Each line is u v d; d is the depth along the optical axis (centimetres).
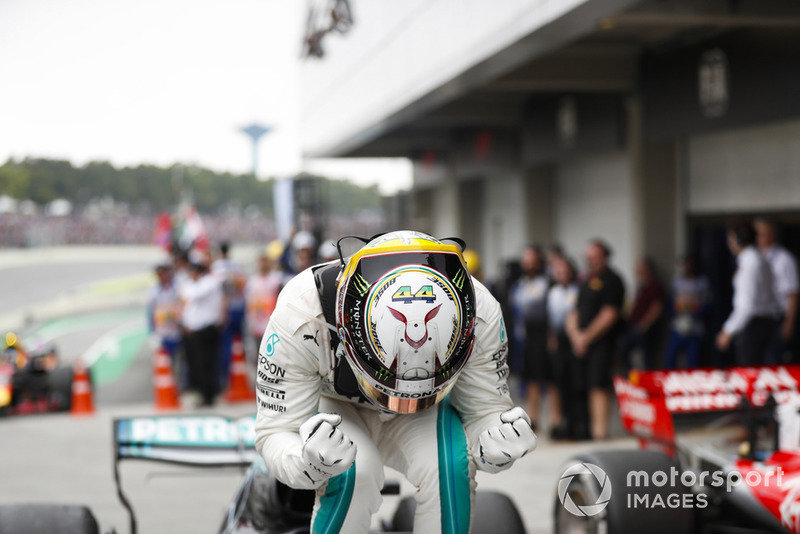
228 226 12594
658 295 1145
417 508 235
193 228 1975
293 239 1358
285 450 225
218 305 1016
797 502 333
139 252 9631
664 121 1104
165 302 1144
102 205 12244
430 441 234
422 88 1081
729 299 1172
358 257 217
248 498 319
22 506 329
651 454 368
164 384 1007
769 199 1069
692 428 432
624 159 1447
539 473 648
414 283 209
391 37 1241
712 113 989
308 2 1928
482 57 855
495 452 221
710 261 1199
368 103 1409
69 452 759
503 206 2009
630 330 1159
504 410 242
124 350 1948
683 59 1050
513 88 1220
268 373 234
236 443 364
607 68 1192
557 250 961
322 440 204
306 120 2083
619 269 1480
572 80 1191
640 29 1080
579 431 814
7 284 5184
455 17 942
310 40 1927
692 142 1223
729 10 788
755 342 801
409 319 206
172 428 366
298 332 230
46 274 6138
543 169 1698
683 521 353
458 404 246
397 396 215
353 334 213
